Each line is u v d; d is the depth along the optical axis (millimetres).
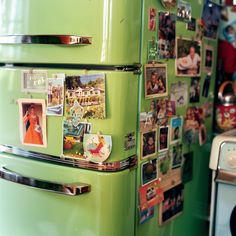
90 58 1140
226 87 1833
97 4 1111
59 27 1180
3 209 1411
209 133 1753
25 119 1297
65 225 1258
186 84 1485
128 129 1178
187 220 1626
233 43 1840
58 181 1237
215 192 1314
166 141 1383
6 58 1317
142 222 1292
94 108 1148
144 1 1175
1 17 1305
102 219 1180
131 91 1170
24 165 1318
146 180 1289
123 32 1110
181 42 1406
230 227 1299
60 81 1200
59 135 1229
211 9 1644
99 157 1160
